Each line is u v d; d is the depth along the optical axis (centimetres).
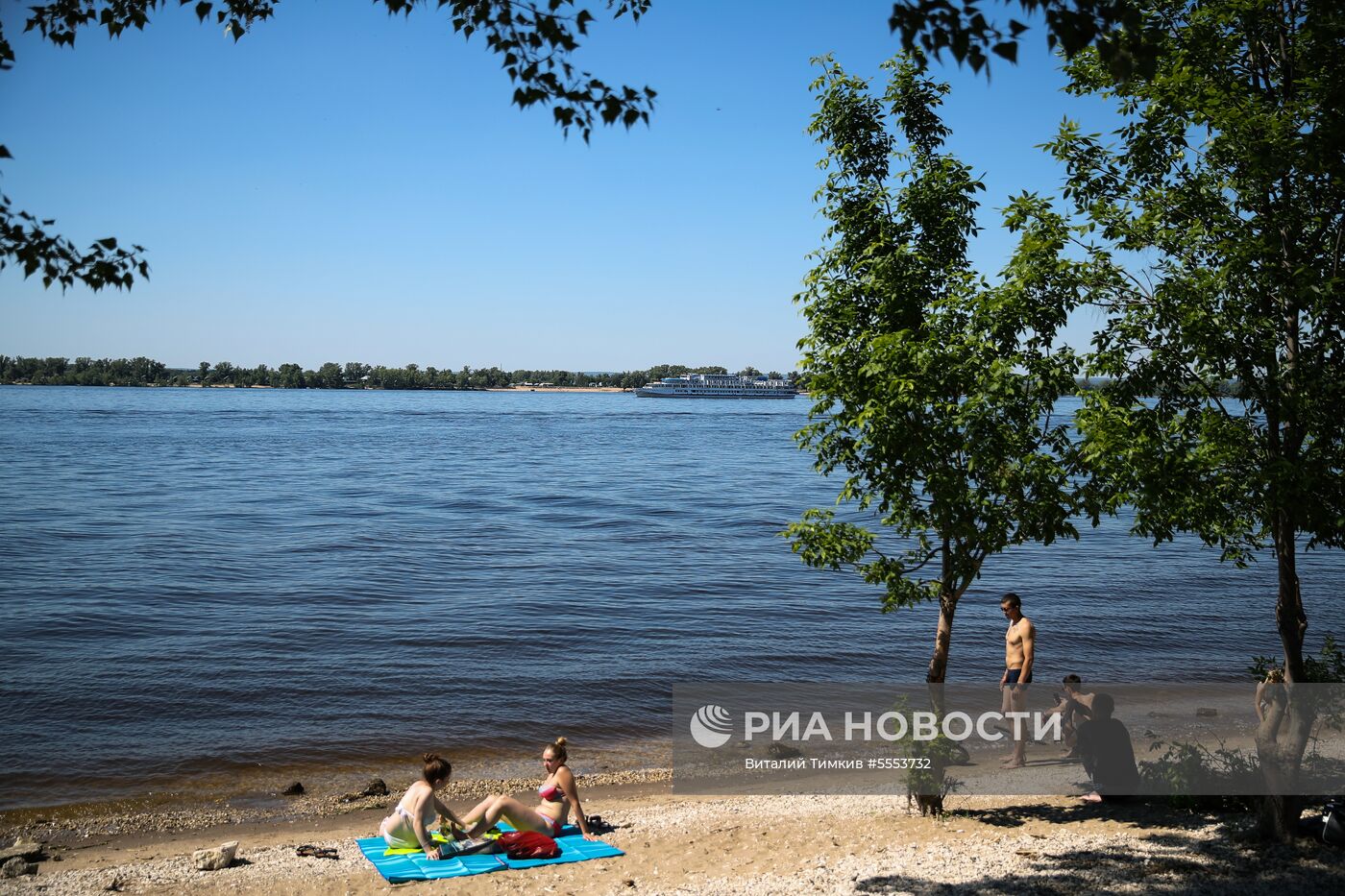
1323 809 903
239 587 2777
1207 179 815
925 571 2986
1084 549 3803
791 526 958
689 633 2272
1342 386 758
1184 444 796
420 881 917
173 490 5494
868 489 941
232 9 820
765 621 2403
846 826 1042
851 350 914
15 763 1389
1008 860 865
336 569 3100
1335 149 711
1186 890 757
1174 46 825
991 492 894
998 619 2444
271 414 17612
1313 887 745
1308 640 2241
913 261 926
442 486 6019
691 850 988
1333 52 752
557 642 2177
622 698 1755
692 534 4012
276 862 997
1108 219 845
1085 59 881
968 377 853
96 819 1201
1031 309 861
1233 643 2208
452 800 1276
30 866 995
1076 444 876
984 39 568
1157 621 2436
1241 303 790
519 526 4216
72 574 2912
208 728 1559
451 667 1944
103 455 7944
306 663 1967
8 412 15575
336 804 1259
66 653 2017
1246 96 787
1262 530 860
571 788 1057
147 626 2278
